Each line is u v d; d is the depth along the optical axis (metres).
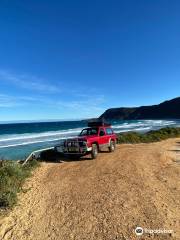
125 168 8.05
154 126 47.47
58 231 4.04
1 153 14.88
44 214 4.71
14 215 4.72
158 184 6.24
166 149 12.59
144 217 4.33
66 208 4.93
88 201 5.21
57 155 10.80
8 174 6.55
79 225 4.20
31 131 44.28
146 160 9.47
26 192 6.02
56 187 6.30
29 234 4.00
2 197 5.11
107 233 3.87
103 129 11.15
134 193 5.57
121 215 4.46
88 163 9.17
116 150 12.38
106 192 5.70
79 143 9.73
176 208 4.69
